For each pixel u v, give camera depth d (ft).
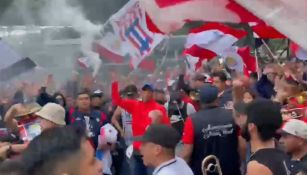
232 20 13.85
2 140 22.72
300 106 24.47
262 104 14.82
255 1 11.64
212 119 22.90
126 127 35.99
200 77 39.14
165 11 14.10
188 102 38.37
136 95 36.86
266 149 14.47
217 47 42.88
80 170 7.48
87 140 7.77
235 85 27.07
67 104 39.93
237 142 23.02
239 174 23.20
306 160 17.24
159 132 16.74
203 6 13.91
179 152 23.89
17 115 23.32
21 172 7.89
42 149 7.47
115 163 32.48
